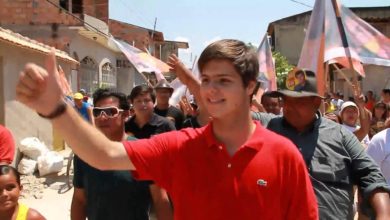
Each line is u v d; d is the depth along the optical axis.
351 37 6.18
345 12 6.26
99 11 23.86
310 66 6.16
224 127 2.05
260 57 9.26
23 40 11.07
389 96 12.53
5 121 10.34
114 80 23.20
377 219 2.96
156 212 3.27
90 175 3.24
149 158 2.06
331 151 3.41
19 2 14.89
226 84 1.99
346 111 6.75
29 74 1.72
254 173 1.99
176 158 2.07
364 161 3.36
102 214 3.21
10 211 3.31
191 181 2.04
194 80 3.66
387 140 4.59
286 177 2.05
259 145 2.03
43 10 14.97
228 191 1.99
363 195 3.22
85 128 1.90
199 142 2.07
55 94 1.78
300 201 2.08
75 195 3.44
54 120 1.82
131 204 3.19
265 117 3.91
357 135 5.34
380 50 6.23
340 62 6.72
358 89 5.71
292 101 3.48
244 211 1.97
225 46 1.99
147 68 8.68
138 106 5.37
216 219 1.99
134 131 5.45
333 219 3.27
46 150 10.60
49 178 9.95
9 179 3.28
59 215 7.68
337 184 3.37
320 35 6.15
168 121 5.51
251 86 2.06
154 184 3.20
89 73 18.47
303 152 3.43
